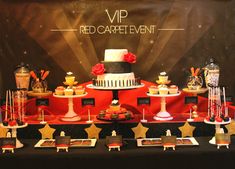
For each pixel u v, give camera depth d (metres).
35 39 3.18
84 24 3.19
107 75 2.79
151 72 3.22
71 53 3.20
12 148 2.60
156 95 2.93
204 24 3.19
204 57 3.20
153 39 3.21
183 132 2.93
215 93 2.92
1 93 3.19
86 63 3.21
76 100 3.20
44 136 2.92
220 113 2.84
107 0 3.17
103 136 2.93
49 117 3.16
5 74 3.18
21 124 2.72
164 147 2.61
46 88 3.17
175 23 3.20
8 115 3.10
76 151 2.59
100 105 3.22
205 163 2.59
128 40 3.21
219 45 3.21
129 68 2.83
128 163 2.58
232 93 3.21
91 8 3.17
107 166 2.58
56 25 3.18
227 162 2.59
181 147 2.65
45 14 3.16
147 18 3.19
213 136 2.95
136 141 2.84
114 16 3.18
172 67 3.21
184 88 3.16
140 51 3.21
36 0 3.15
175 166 2.59
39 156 2.55
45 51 3.19
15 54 3.18
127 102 3.21
